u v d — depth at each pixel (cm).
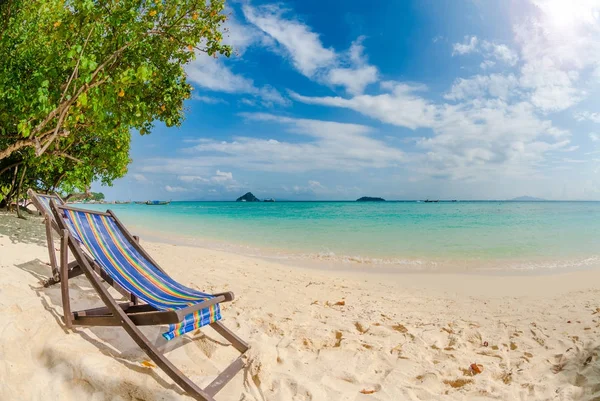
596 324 486
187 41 777
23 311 332
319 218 3322
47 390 269
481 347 435
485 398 325
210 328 423
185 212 4812
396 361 390
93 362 293
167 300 339
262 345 384
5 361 274
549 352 414
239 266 863
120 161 1398
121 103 689
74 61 614
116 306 310
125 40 688
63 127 688
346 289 703
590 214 4306
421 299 646
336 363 380
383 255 1177
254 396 312
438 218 3441
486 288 742
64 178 1571
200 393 289
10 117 763
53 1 764
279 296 616
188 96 923
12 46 748
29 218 1266
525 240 1584
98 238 402
